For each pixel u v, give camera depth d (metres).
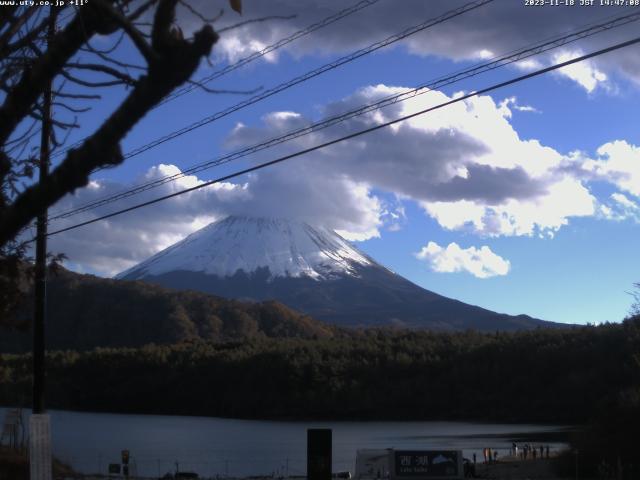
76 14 4.89
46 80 5.00
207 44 4.13
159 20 4.13
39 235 17.66
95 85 5.70
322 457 19.98
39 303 19.25
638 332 107.31
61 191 4.42
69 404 130.75
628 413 40.91
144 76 4.23
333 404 122.25
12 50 5.75
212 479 43.19
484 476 43.41
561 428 96.94
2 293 14.95
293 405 123.00
